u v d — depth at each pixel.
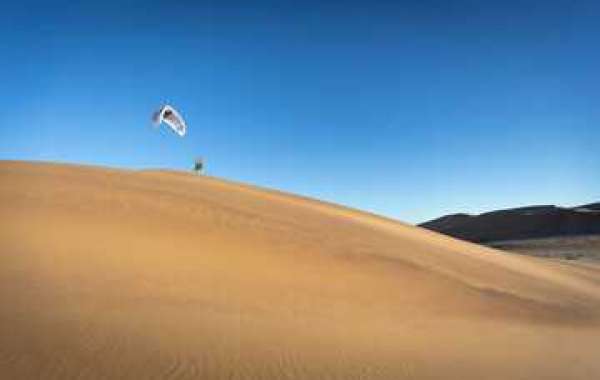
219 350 13.84
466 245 42.78
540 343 19.34
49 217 24.20
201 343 14.21
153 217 26.69
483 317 23.00
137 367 12.09
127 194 29.62
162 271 20.67
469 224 142.38
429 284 25.66
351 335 17.11
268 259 24.38
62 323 14.40
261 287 21.19
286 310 19.27
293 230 29.27
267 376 12.55
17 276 18.00
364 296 22.64
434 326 20.00
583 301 30.42
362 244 29.50
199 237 25.30
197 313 17.17
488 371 14.98
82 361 12.08
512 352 17.50
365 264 26.28
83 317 15.15
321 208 40.12
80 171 34.41
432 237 41.12
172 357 12.94
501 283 29.27
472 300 25.03
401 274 25.97
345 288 23.05
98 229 23.78
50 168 33.97
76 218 24.67
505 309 24.88
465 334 19.31
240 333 15.61
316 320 18.50
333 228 31.95
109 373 11.62
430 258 30.33
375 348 15.93
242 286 20.86
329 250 27.12
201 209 29.55
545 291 30.27
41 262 19.44
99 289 18.00
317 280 23.20
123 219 25.64
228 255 23.83
